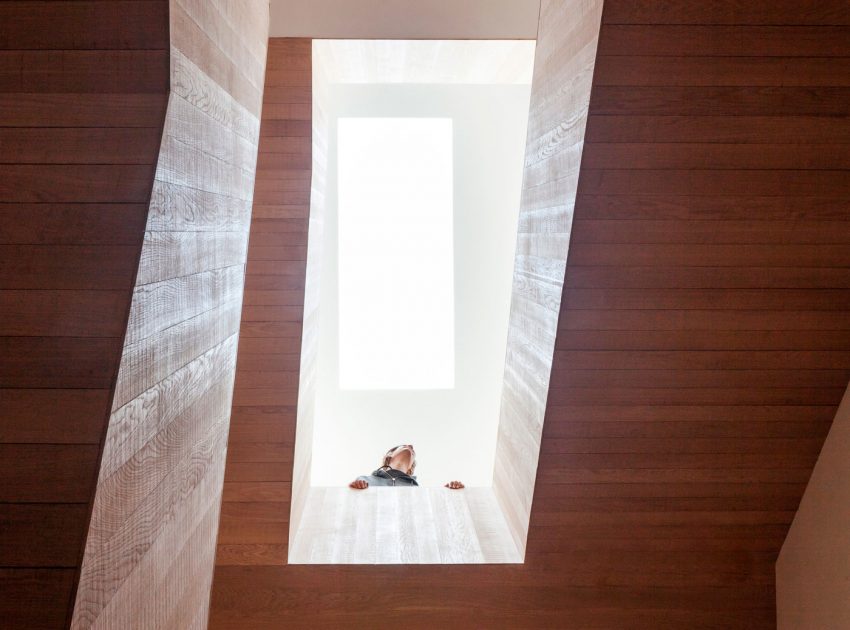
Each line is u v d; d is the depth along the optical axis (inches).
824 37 69.0
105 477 38.2
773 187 76.7
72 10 40.0
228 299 58.5
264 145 109.3
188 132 45.0
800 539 105.3
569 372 91.0
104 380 38.1
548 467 101.1
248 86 61.7
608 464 100.7
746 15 67.9
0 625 36.6
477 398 198.1
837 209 77.9
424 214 197.2
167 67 40.4
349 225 198.1
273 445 114.6
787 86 71.4
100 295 38.7
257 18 64.7
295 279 111.7
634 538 110.3
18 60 40.1
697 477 102.3
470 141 187.9
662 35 68.6
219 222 54.0
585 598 115.3
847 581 93.4
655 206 78.0
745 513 106.8
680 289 83.7
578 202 77.7
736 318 86.0
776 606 113.3
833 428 95.6
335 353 195.9
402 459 168.1
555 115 85.1
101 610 39.5
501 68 134.2
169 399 46.4
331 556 117.2
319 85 117.2
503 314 194.1
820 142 74.2
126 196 39.6
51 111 40.0
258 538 115.6
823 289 83.4
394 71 139.1
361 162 193.8
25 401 37.9
